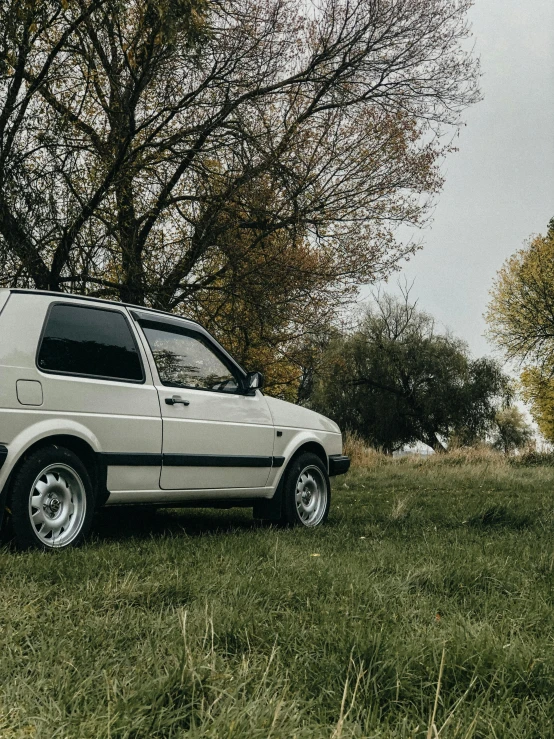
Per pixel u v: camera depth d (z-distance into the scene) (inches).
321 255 713.0
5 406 208.7
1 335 213.8
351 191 710.5
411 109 719.7
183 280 643.5
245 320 650.2
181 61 567.2
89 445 227.5
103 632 120.3
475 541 243.6
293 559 190.7
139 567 177.9
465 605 148.8
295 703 89.0
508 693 96.6
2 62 457.1
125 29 563.2
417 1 697.0
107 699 88.6
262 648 115.8
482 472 726.5
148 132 608.4
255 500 292.0
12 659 105.0
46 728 80.1
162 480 251.1
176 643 112.0
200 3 451.5
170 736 81.0
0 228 458.9
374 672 101.4
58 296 233.0
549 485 586.6
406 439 1790.1
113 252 541.3
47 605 138.9
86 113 575.2
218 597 147.1
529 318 1755.7
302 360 747.4
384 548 216.8
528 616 136.3
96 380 234.1
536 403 1849.2
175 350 267.3
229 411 277.6
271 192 638.5
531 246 1812.3
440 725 86.1
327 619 129.0
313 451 319.0
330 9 703.7
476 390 1729.8
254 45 608.7
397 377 1738.4
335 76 687.1
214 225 620.4
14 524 207.3
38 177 477.7
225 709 84.7
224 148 610.5
